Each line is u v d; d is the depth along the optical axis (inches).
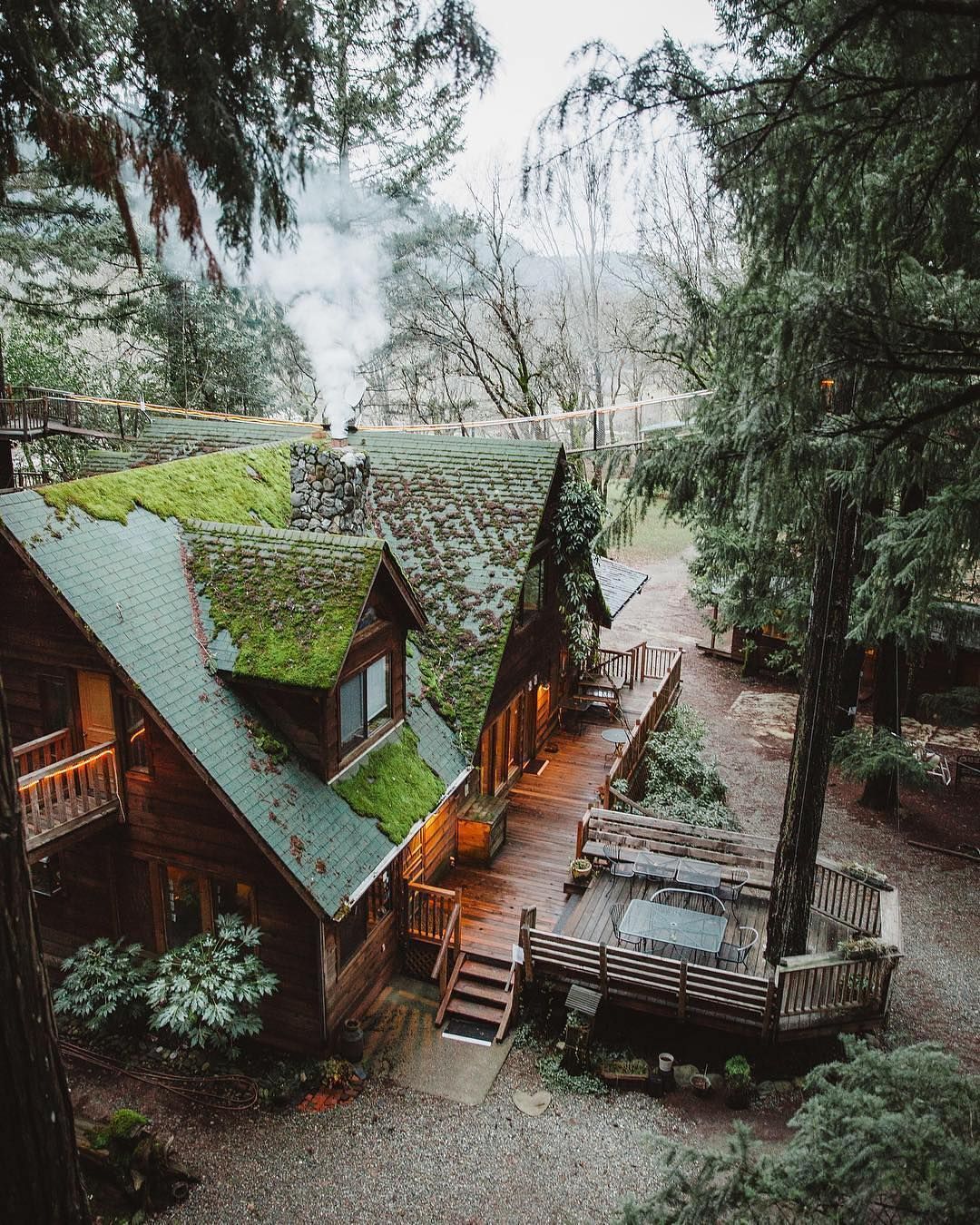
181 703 467.2
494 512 715.4
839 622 478.9
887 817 847.1
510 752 765.9
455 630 668.1
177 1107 467.5
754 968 539.5
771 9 181.3
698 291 380.8
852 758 790.5
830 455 253.3
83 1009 478.6
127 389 1170.6
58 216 803.4
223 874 492.4
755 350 242.4
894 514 639.8
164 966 471.2
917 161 207.3
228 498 619.5
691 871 591.8
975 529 257.1
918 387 252.7
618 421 1392.7
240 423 861.8
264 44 146.0
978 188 207.3
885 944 510.9
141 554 516.7
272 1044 507.2
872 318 215.9
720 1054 519.2
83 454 1121.4
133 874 522.0
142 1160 412.5
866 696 1115.3
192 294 1073.5
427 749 605.9
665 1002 514.9
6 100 149.1
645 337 1049.5
